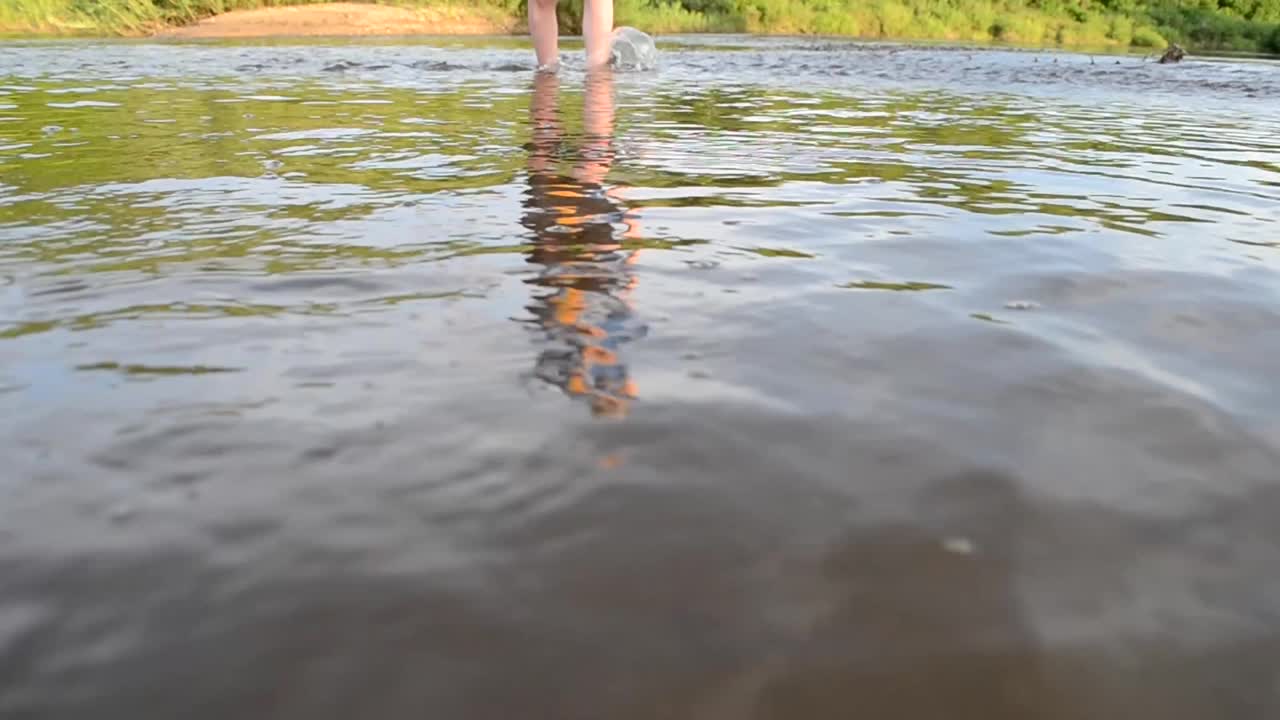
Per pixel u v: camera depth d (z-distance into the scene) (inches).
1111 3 976.9
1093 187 120.0
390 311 64.7
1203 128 197.9
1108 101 265.0
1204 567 38.0
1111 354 59.1
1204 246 88.4
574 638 33.3
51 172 118.7
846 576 36.8
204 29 612.7
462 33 665.0
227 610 34.2
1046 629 34.4
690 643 33.3
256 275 73.2
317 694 30.6
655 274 74.5
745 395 51.8
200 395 50.9
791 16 840.9
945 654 33.2
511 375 54.0
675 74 315.9
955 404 51.4
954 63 448.5
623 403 50.5
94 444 45.3
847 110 214.5
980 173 129.3
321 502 40.8
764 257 80.4
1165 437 48.3
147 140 146.7
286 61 349.4
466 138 150.6
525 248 81.9
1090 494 42.8
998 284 73.8
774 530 39.4
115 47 441.1
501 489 41.9
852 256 81.5
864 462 44.9
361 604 34.6
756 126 178.5
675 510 40.6
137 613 33.9
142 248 81.5
